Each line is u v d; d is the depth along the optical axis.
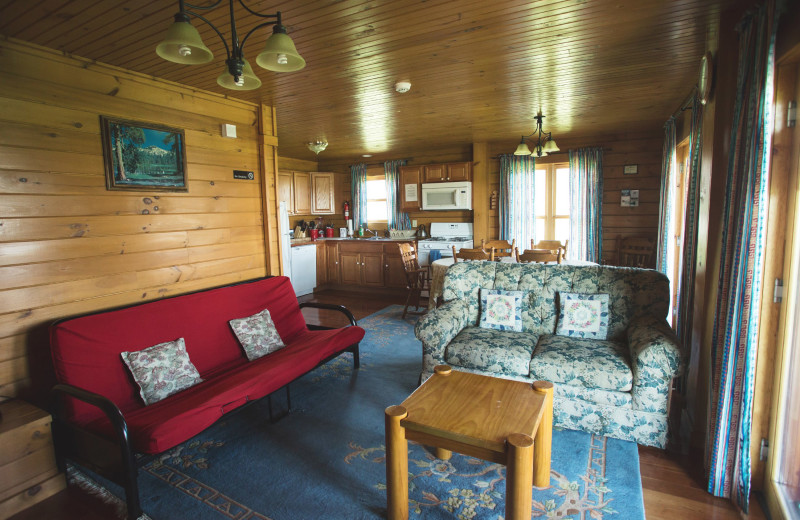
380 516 1.78
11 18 1.94
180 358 2.45
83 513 1.88
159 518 1.79
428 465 2.14
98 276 2.51
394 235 6.75
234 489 1.97
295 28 2.17
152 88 2.79
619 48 2.48
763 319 1.80
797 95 1.67
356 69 2.79
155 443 1.75
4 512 1.84
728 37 2.05
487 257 3.91
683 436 2.37
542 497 1.87
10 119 2.14
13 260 2.16
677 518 1.74
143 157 2.72
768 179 1.71
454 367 2.70
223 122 3.28
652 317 2.62
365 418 2.61
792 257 1.70
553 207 5.82
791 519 1.55
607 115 4.22
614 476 2.00
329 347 2.96
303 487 1.98
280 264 3.77
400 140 5.54
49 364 2.30
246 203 3.49
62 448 2.02
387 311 5.35
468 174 5.94
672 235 4.09
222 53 2.46
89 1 1.81
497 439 1.53
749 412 1.74
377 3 1.91
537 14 2.04
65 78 2.35
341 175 7.22
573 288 2.92
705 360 2.21
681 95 3.49
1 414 1.99
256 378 2.41
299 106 3.70
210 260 3.19
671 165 4.02
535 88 3.29
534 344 2.74
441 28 2.19
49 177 2.29
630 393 2.26
